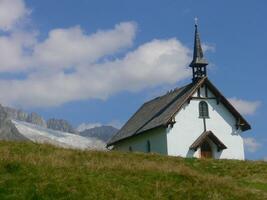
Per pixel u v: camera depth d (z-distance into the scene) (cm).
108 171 2745
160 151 6216
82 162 3005
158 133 6275
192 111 6222
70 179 2450
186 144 6119
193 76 6581
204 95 6306
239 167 3788
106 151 3731
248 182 3334
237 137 6359
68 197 2283
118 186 2502
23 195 2261
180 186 2678
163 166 2975
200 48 6625
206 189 2684
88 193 2342
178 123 6144
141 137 6756
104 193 2378
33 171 2512
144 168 2872
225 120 6344
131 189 2519
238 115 6338
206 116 6275
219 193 2667
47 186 2344
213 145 6216
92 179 2506
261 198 2750
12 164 2553
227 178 3238
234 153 6312
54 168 2614
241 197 2695
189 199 2544
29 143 3488
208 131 6169
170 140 6072
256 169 3744
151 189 2577
